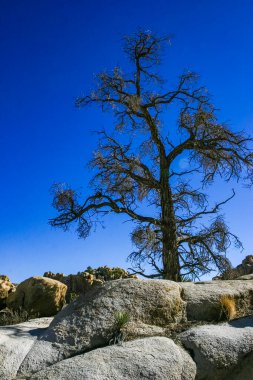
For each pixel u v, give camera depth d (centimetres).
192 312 1043
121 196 2242
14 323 1275
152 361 842
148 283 1091
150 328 976
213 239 2098
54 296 1366
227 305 1038
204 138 2211
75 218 2222
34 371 855
